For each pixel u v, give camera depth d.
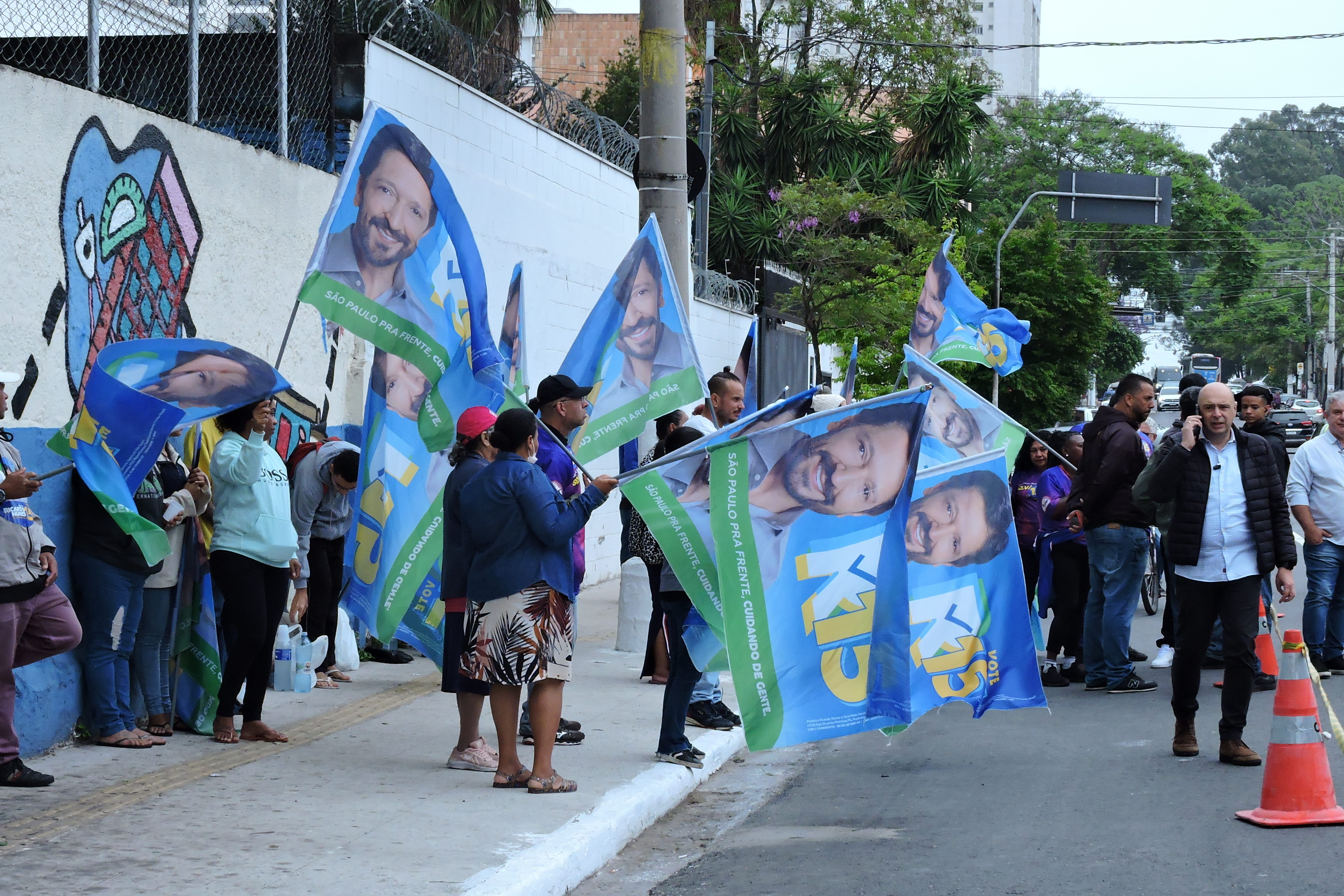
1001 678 7.45
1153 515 8.30
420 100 10.93
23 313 6.46
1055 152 75.94
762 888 5.21
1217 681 9.68
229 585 6.94
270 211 8.80
